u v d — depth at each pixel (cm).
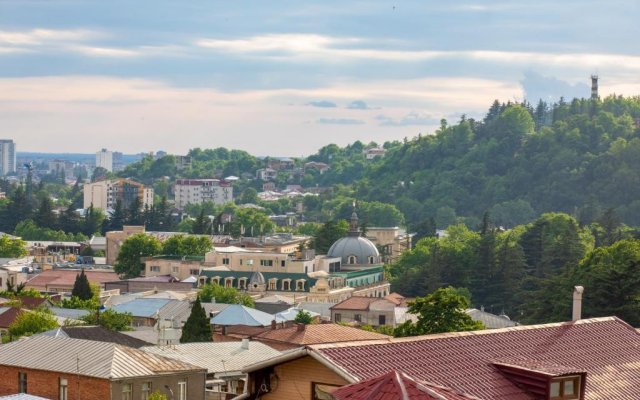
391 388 4253
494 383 5300
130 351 10981
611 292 16112
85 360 10669
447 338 5584
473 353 5531
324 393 5066
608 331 6266
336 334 14950
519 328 6019
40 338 11312
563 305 18525
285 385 5141
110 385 10275
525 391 5316
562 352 5866
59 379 10525
